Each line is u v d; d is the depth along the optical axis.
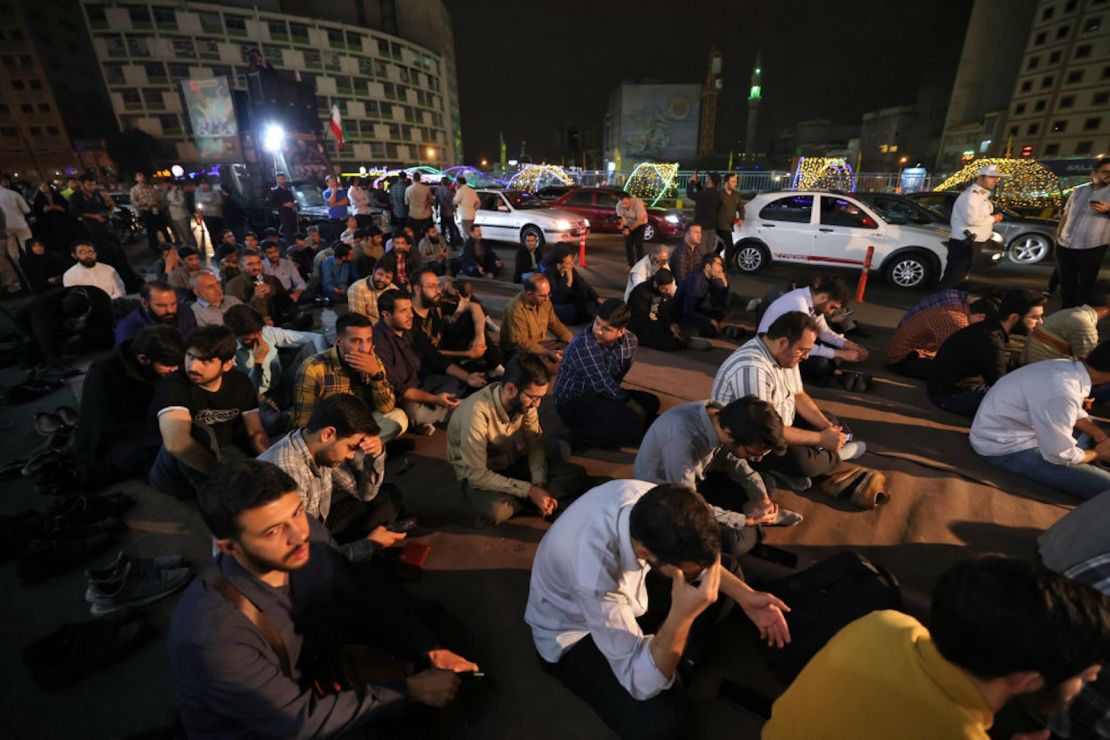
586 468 3.43
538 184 30.08
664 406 4.29
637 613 1.73
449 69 83.25
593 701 1.74
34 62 50.12
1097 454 2.88
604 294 8.04
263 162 13.28
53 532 2.69
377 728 1.61
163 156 55.47
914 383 4.71
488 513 2.78
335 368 3.21
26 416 4.16
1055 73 44.59
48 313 5.05
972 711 1.04
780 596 2.13
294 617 1.52
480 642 2.20
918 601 2.34
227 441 2.88
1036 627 0.91
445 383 4.19
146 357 2.56
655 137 88.69
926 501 3.02
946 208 10.07
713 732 1.83
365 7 67.31
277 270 6.85
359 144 65.00
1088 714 1.50
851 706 1.12
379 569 2.43
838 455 3.07
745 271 9.57
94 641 2.09
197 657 1.29
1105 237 5.52
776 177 24.02
